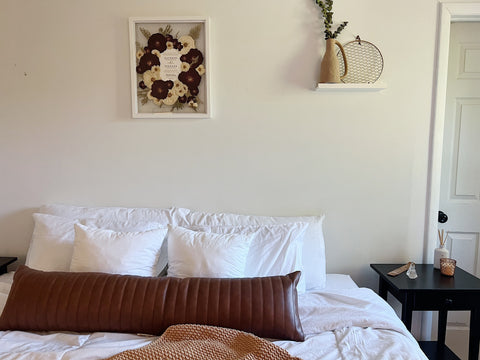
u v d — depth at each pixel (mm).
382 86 1908
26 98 2035
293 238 1714
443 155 2166
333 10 1942
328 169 2039
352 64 1966
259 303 1306
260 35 1963
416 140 2008
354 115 2000
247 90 1999
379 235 2072
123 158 2064
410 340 1320
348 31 1954
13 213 2115
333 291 1646
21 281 1393
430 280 1782
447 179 2186
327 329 1360
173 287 1367
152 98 2004
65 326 1328
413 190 2039
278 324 1278
